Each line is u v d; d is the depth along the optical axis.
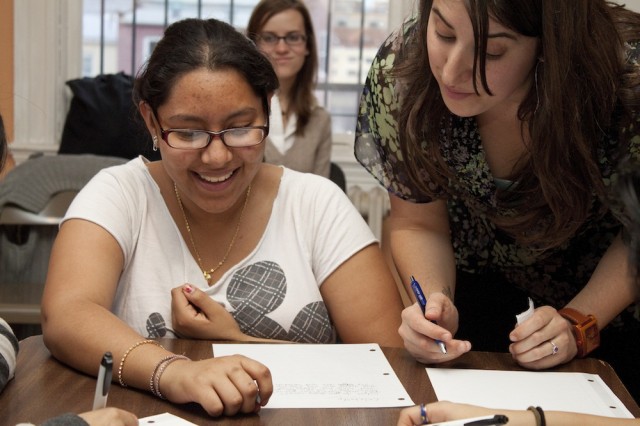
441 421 1.06
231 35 1.44
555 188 1.32
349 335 1.56
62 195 2.54
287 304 1.53
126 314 1.52
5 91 3.63
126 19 3.78
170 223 1.56
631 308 1.62
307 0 3.82
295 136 3.51
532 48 1.22
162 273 1.54
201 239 1.57
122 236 1.50
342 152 3.84
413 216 1.66
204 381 1.12
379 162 1.63
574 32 1.21
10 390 1.18
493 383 1.27
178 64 1.38
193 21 1.46
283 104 3.53
